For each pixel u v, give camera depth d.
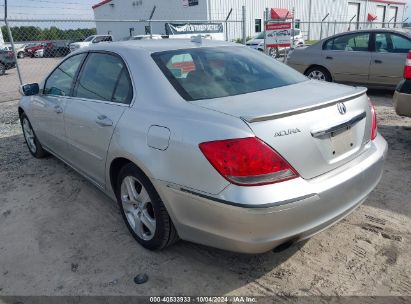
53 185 4.05
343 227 2.99
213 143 2.06
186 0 26.98
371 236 2.86
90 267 2.66
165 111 2.43
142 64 2.78
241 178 1.99
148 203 2.67
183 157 2.20
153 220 2.66
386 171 3.99
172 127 2.29
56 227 3.21
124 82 2.86
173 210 2.35
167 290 2.41
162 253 2.77
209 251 2.77
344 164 2.38
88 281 2.52
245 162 1.98
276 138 2.03
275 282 2.43
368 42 7.68
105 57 3.20
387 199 3.40
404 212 3.18
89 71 3.37
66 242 2.98
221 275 2.52
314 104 2.16
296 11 31.41
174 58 2.84
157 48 2.96
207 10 25.83
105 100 3.02
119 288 2.44
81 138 3.29
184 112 2.33
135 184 2.77
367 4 38.84
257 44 17.39
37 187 4.02
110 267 2.65
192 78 2.68
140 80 2.72
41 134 4.35
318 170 2.20
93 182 3.43
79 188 3.95
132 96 2.73
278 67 3.24
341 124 2.30
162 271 2.58
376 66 7.52
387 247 2.72
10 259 2.80
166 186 2.32
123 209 2.96
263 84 2.79
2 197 3.83
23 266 2.71
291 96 2.45
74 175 4.29
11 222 3.33
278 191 2.00
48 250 2.89
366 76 7.73
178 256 2.73
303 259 2.64
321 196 2.12
